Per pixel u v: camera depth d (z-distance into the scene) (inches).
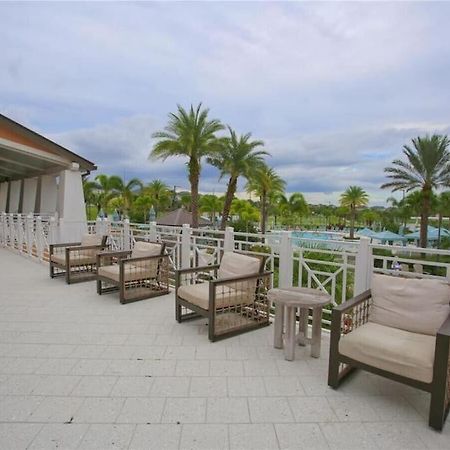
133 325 151.7
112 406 92.0
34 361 117.0
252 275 146.6
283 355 124.0
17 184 656.4
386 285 112.6
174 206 1437.0
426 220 767.1
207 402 94.5
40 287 219.3
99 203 1229.1
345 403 95.1
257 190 984.9
